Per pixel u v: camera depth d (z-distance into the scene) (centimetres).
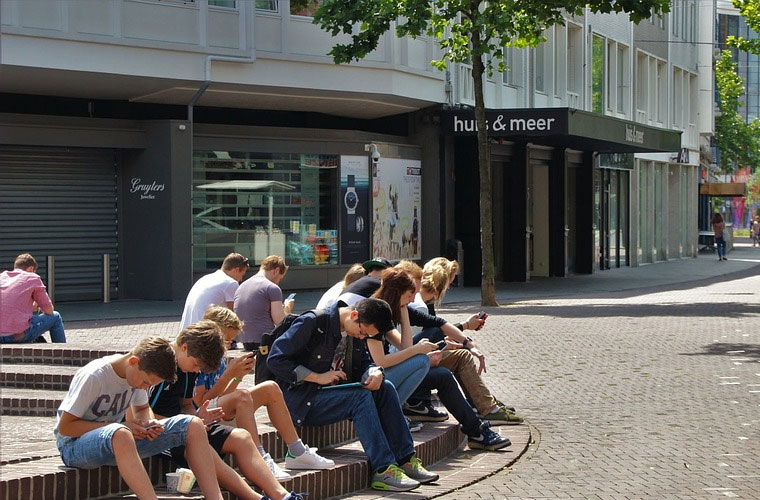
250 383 1109
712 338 1639
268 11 2294
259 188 2397
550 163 3297
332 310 805
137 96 2319
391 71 2467
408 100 2577
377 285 894
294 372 786
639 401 1131
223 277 1222
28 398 1024
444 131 2712
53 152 2167
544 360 1412
